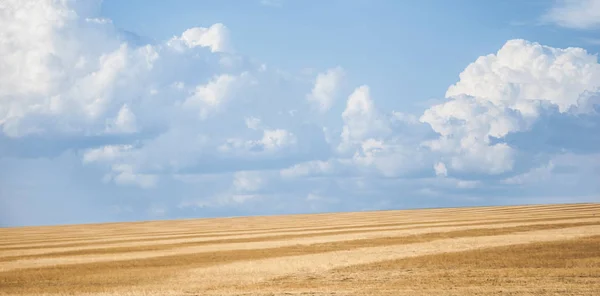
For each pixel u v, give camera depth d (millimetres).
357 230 82000
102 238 91625
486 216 111625
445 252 47812
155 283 37844
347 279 37281
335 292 31859
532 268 38250
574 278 33750
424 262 42938
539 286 31609
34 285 38938
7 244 84062
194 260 50000
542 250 46656
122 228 142125
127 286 37000
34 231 143375
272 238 73312
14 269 46531
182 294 32656
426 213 153875
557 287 31047
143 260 50625
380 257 46531
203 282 37500
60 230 143750
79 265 48375
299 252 53719
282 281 37219
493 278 34938
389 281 35812
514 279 34281
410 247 53094
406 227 82812
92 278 40938
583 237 54469
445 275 37094
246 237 77250
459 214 132750
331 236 70625
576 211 115375
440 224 87062
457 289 31594
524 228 69875
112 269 45469
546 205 170625
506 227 71875
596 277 33906
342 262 44469
